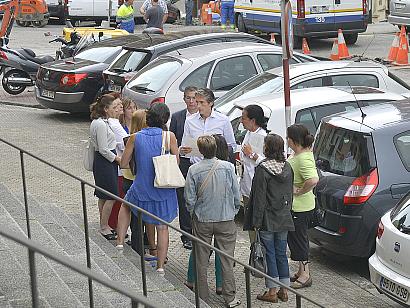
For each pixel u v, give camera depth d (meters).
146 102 15.05
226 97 13.81
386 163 10.04
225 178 8.75
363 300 9.45
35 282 4.52
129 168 9.46
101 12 37.31
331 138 10.63
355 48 28.58
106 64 19.50
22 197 11.40
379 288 8.71
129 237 10.42
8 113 20.73
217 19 38.31
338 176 10.27
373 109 11.00
